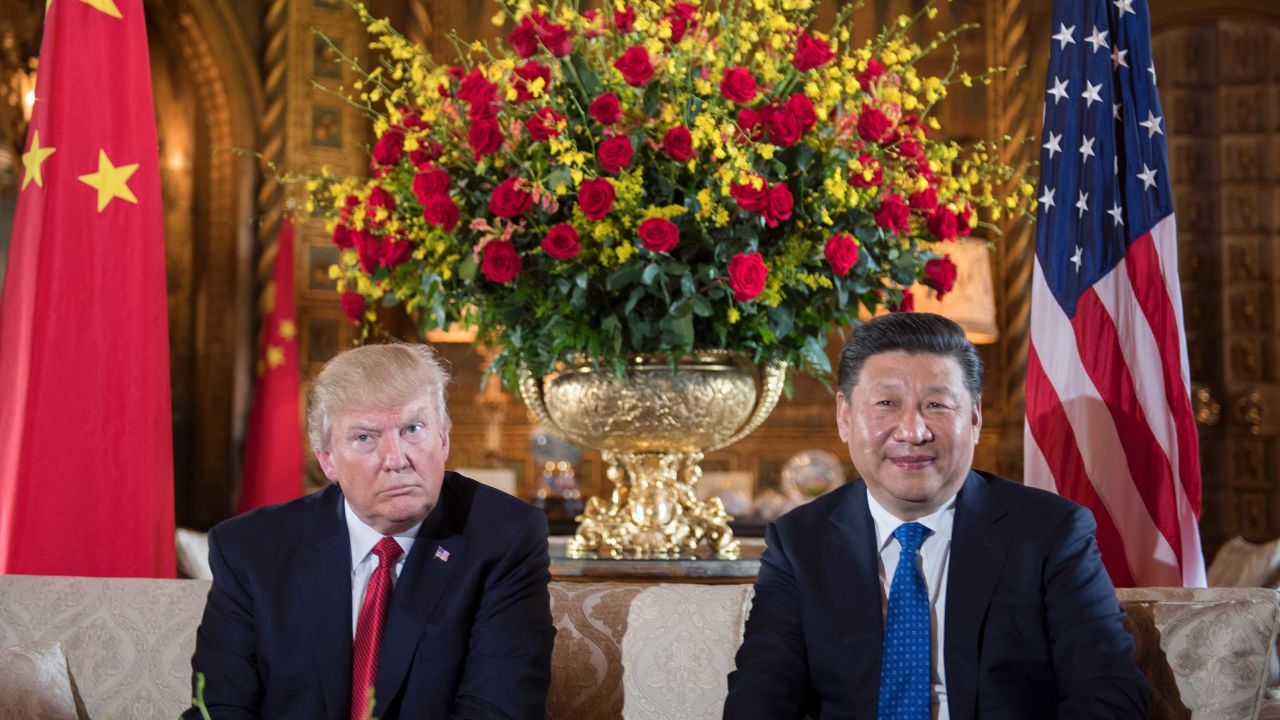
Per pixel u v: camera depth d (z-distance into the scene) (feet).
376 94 10.69
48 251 10.69
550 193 9.23
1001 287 29.68
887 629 7.24
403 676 7.23
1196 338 30.71
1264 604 7.57
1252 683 7.38
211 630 7.50
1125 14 11.00
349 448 7.08
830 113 10.02
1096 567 7.20
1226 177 30.86
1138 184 10.83
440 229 9.68
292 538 7.61
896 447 7.06
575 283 9.46
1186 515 10.48
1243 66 30.89
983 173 10.93
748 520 21.66
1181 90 30.96
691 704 7.95
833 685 7.28
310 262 29.19
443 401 7.38
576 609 8.26
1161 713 7.38
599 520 10.60
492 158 9.60
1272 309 30.63
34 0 25.25
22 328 10.66
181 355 28.76
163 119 28.99
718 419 9.90
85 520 10.63
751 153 9.43
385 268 10.36
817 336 10.41
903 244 10.15
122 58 11.18
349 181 10.73
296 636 7.32
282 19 29.09
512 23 29.76
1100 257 10.78
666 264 9.13
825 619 7.36
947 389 7.06
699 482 27.91
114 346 10.87
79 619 8.59
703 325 9.79
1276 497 30.22
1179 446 10.56
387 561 7.44
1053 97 11.07
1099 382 10.61
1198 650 7.45
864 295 10.25
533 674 7.32
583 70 9.63
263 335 28.02
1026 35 29.84
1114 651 6.86
